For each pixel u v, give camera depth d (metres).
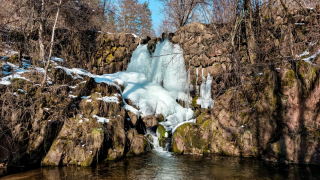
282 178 5.14
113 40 12.16
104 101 7.23
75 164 6.16
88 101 6.98
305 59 6.66
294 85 6.52
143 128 8.84
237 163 6.45
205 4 10.58
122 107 7.88
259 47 8.92
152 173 5.56
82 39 11.80
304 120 6.37
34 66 6.94
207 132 7.86
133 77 11.38
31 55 7.98
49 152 6.06
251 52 9.11
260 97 7.17
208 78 10.06
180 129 8.12
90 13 11.80
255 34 9.25
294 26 7.82
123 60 12.10
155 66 11.74
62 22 10.82
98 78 8.06
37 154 5.93
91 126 6.53
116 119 7.29
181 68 10.93
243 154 7.24
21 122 5.70
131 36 12.41
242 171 5.70
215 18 11.73
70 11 9.90
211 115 8.06
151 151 8.10
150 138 8.69
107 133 6.75
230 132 7.48
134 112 8.42
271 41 8.71
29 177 5.13
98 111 6.96
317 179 5.05
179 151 7.79
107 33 12.34
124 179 5.11
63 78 7.34
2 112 5.43
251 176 5.31
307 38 7.45
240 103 7.55
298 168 5.89
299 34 7.66
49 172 5.51
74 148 6.21
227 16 10.77
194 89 10.48
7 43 7.95
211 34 10.17
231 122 7.54
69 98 6.81
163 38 11.98
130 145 7.64
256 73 8.22
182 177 5.28
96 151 6.30
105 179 5.07
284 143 6.53
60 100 6.63
